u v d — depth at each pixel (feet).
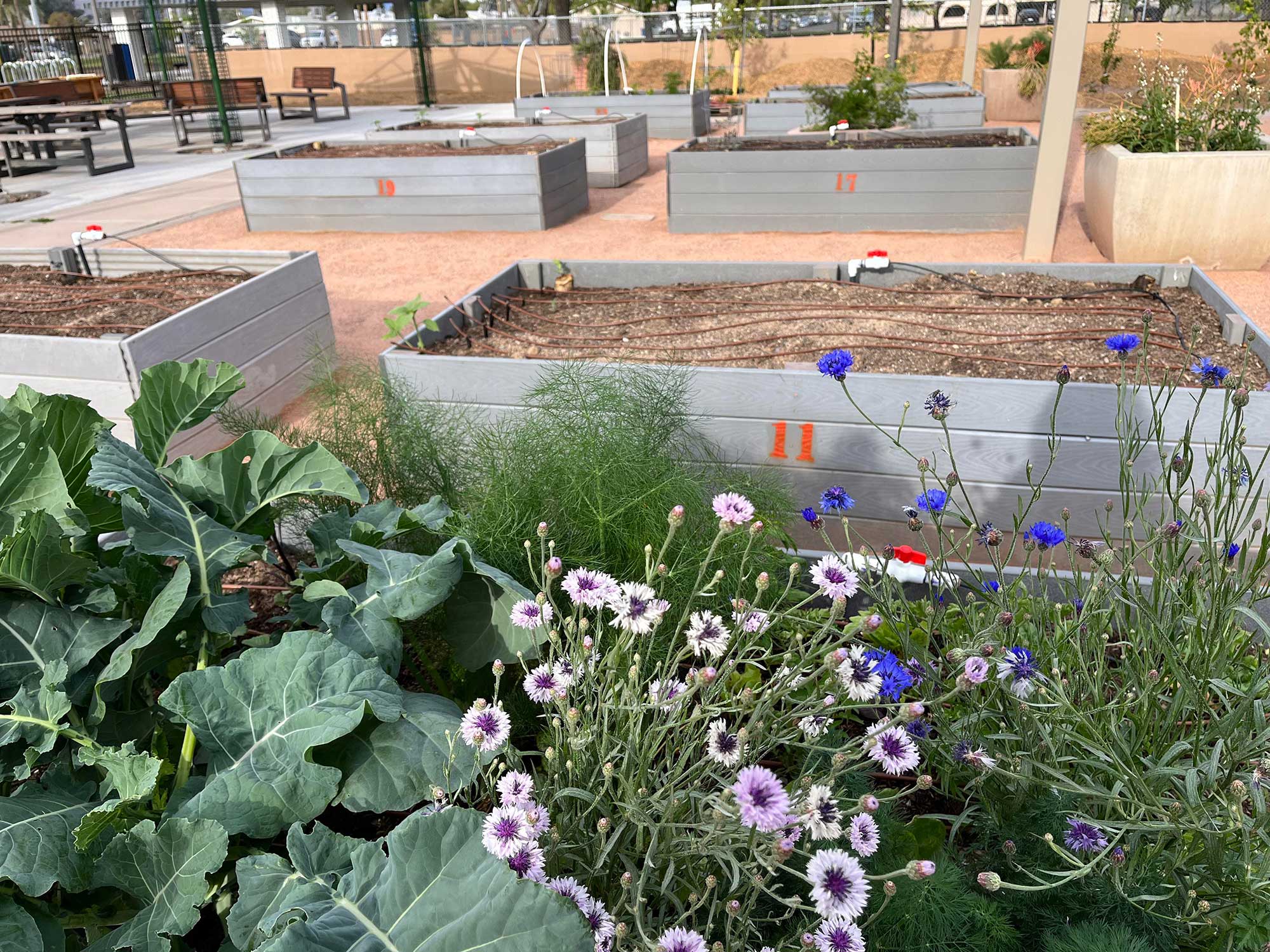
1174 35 62.80
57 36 74.23
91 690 6.18
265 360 15.64
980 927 4.91
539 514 7.57
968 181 26.32
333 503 8.94
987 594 6.63
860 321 13.92
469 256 26.55
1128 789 5.23
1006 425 10.07
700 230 28.27
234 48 75.10
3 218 32.50
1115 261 22.52
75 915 5.25
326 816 6.24
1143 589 7.68
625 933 4.04
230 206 34.14
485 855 4.37
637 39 71.46
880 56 68.33
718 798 4.28
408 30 73.31
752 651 6.86
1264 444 9.53
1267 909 4.61
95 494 7.27
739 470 10.35
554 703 5.52
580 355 12.91
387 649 6.28
